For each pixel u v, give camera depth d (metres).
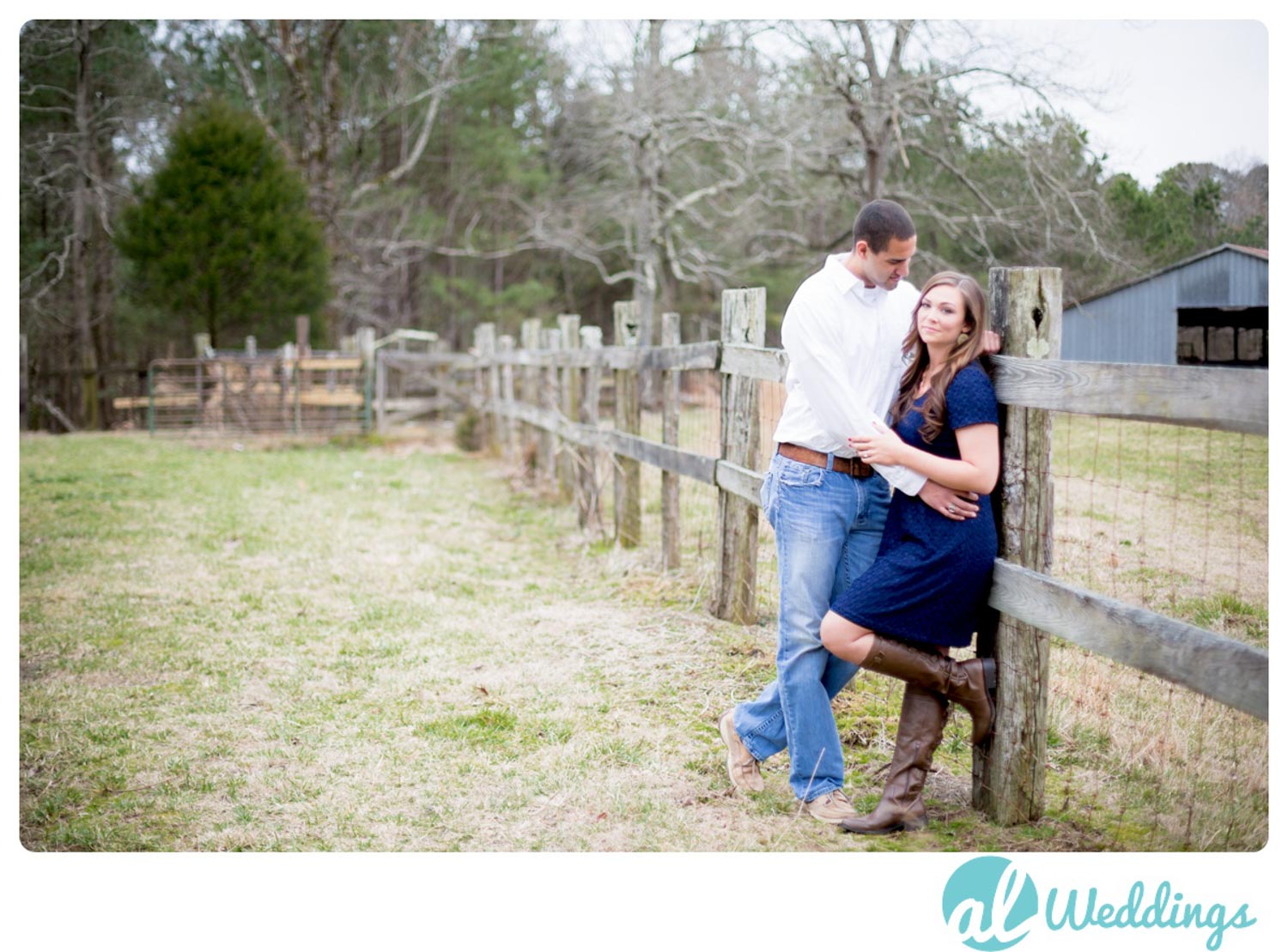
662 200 18.55
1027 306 2.92
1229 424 2.35
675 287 22.47
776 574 5.45
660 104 14.88
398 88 22.08
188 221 16.59
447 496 9.43
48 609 5.55
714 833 3.14
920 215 11.01
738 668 4.47
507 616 5.47
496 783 3.50
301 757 3.72
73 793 3.46
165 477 10.18
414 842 3.13
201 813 3.33
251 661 4.75
